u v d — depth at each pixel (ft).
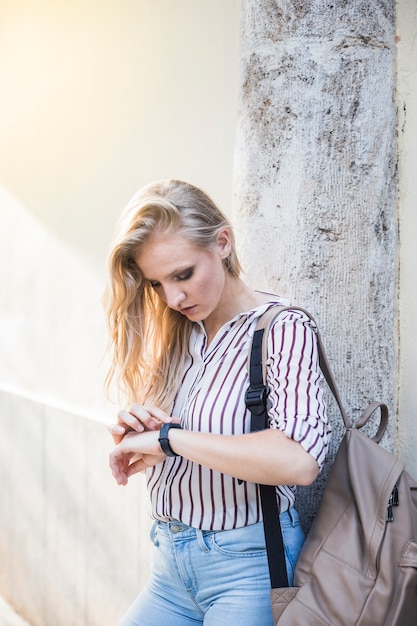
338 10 6.19
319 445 4.72
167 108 9.67
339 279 6.16
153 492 5.64
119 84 10.66
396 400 6.40
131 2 10.43
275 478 4.67
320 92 6.18
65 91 11.98
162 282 5.23
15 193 13.41
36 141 12.78
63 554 11.19
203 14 9.06
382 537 4.80
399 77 6.35
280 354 4.93
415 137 6.20
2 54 14.07
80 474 10.75
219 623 5.15
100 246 10.85
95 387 10.83
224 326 5.39
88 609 10.60
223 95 8.72
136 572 9.59
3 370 13.67
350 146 6.14
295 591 4.96
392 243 6.30
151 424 5.32
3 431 13.00
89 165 11.27
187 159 9.30
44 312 12.30
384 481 4.93
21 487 12.36
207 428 5.15
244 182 6.54
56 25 12.26
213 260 5.24
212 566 5.24
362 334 6.16
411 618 4.76
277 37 6.31
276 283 6.32
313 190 6.17
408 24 6.28
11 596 12.66
